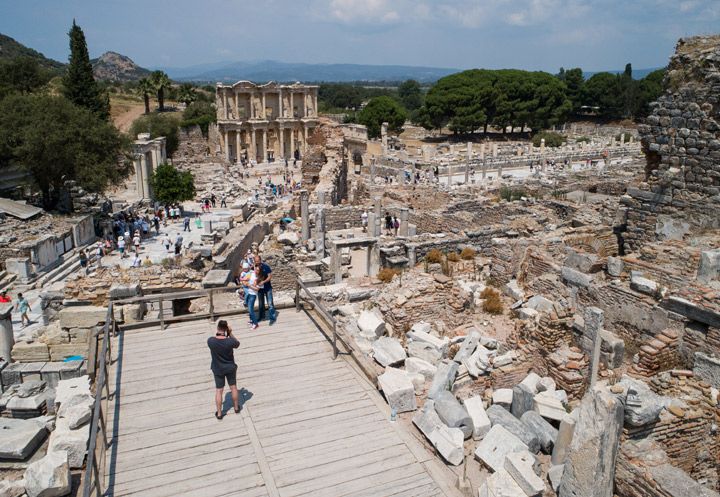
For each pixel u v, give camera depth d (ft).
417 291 65.41
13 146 191.31
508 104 484.33
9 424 51.52
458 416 40.75
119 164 221.66
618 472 36.27
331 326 55.42
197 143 419.74
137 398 43.11
